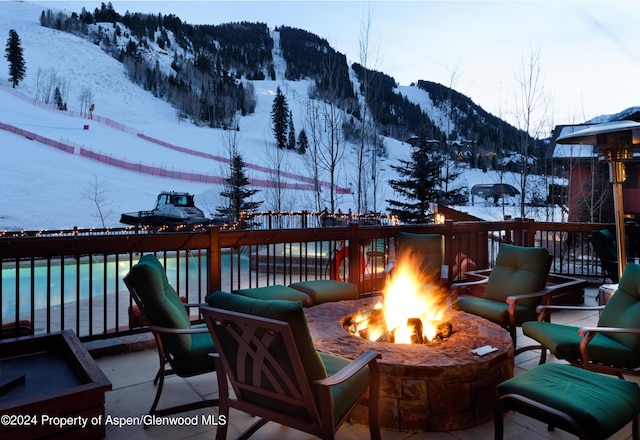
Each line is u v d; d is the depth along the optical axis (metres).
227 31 167.38
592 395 1.92
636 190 12.99
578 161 14.23
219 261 4.27
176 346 2.51
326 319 3.39
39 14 135.25
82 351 2.76
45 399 2.13
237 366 2.01
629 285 2.92
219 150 54.38
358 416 2.55
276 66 153.88
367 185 14.94
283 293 4.00
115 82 91.81
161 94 93.31
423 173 15.86
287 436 2.39
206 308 1.97
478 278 5.93
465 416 2.47
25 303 7.82
